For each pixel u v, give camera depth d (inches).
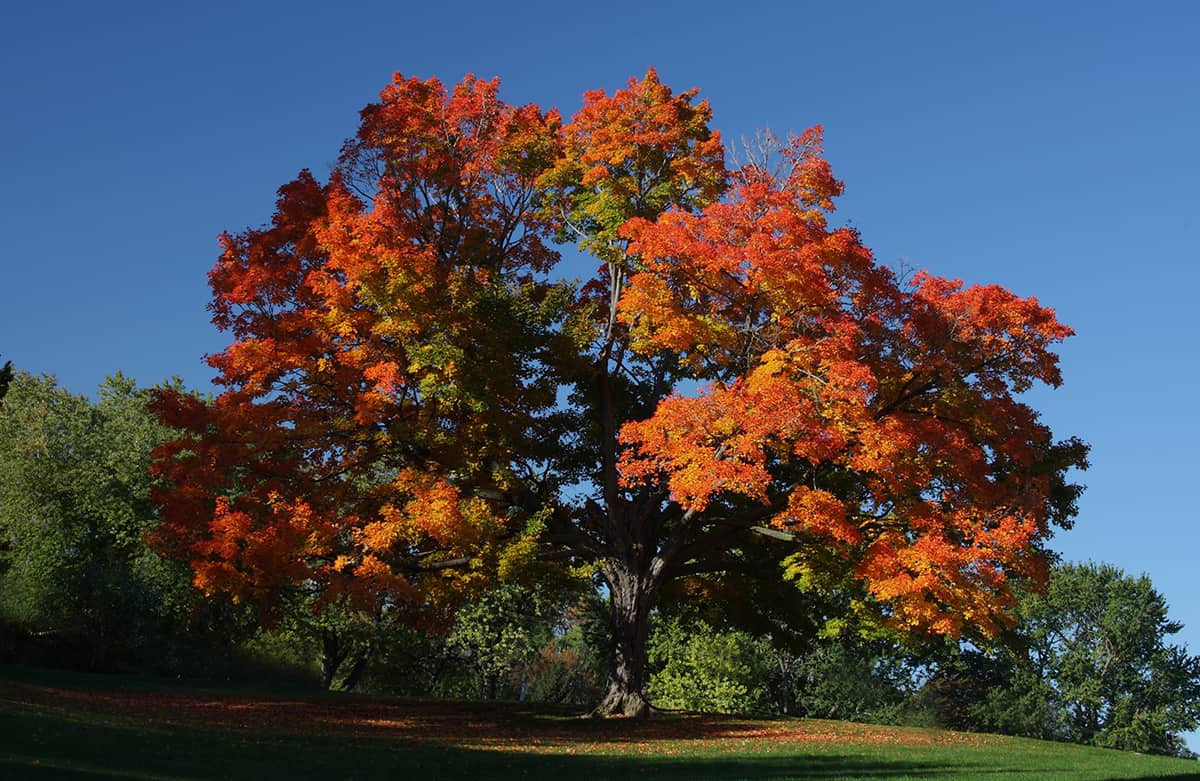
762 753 850.8
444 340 1031.6
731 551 1315.2
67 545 1844.2
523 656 2271.2
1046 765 808.9
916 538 1083.3
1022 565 1036.5
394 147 1149.7
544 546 1206.3
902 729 1125.7
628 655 1155.9
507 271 1238.9
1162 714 2549.2
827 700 2551.7
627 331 1234.6
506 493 1154.0
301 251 1124.5
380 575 1018.1
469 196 1191.6
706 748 888.3
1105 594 2728.8
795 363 1024.2
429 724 1030.4
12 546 1870.1
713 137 1147.3
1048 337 1062.4
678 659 2425.0
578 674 2736.2
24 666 1295.5
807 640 1400.1
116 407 2048.5
